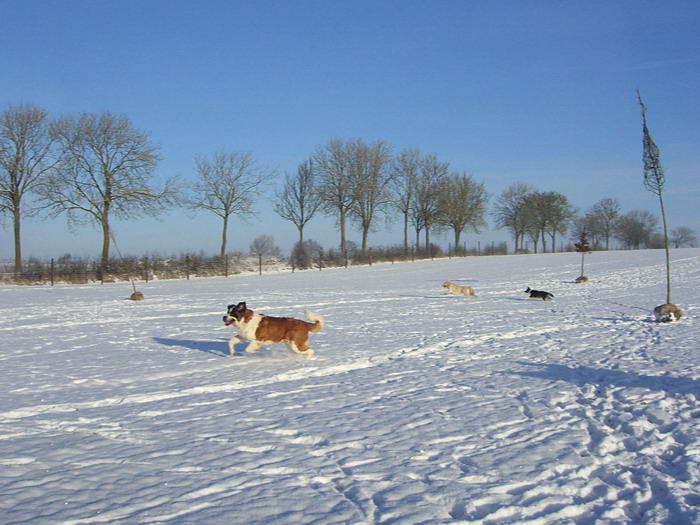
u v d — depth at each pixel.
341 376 9.22
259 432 6.17
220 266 47.81
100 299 25.58
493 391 8.04
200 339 13.30
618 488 4.75
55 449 5.61
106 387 8.35
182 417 6.77
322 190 63.53
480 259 59.31
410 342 12.45
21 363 10.31
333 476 4.93
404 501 4.42
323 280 38.25
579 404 7.35
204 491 4.58
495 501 4.46
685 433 6.04
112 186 46.28
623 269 36.75
